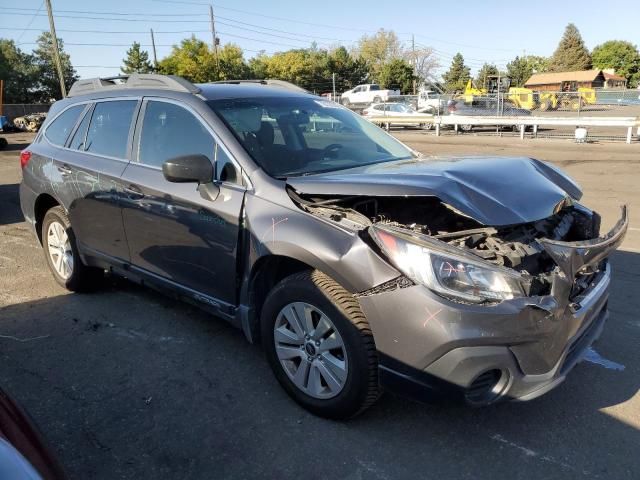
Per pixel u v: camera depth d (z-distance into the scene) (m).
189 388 3.48
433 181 2.84
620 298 4.79
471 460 2.78
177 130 3.85
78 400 3.37
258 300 3.41
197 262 3.63
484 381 2.65
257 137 3.61
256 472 2.72
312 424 3.08
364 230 2.80
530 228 3.14
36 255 6.49
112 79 4.82
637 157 14.33
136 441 2.97
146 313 4.65
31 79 72.75
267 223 3.12
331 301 2.85
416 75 87.69
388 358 2.70
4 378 3.64
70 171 4.64
